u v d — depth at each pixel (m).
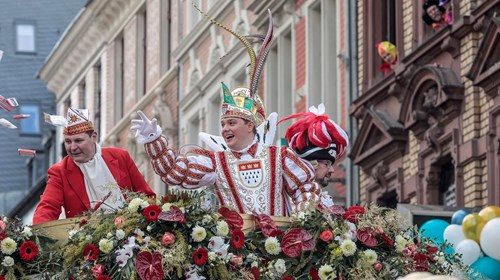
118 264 8.52
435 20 22.97
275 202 9.45
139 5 38.75
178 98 35.81
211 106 33.31
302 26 28.33
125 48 40.03
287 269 8.77
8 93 51.56
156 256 8.48
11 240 8.73
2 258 8.76
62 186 9.98
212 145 9.74
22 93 51.81
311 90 27.81
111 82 40.84
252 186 9.43
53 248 8.80
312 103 27.81
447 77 22.36
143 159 37.19
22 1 53.31
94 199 9.98
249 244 8.78
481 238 15.88
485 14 21.62
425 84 23.17
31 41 52.97
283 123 28.92
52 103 51.78
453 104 22.28
